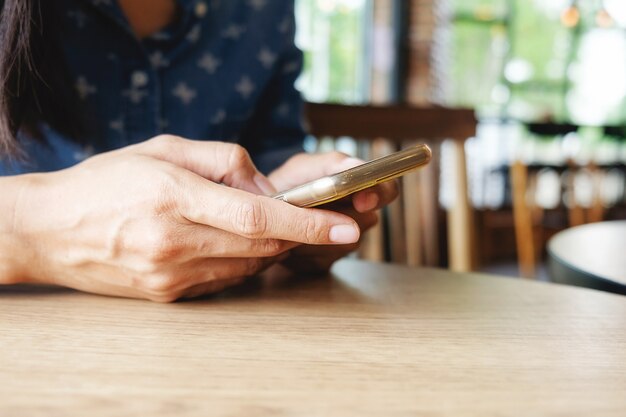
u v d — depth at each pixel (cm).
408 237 120
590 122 480
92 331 36
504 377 29
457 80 432
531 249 187
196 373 28
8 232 43
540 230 332
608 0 489
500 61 445
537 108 480
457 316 42
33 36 52
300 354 32
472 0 425
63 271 45
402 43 332
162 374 28
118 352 32
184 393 26
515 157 193
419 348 34
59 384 26
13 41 48
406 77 336
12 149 56
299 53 95
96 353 31
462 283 56
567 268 64
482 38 434
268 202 39
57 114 67
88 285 45
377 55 336
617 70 502
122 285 44
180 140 46
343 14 341
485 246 382
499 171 422
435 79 343
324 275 59
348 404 25
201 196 39
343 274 60
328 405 25
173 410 24
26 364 29
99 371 28
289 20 92
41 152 70
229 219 38
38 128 67
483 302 47
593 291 52
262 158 85
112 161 43
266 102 93
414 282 56
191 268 43
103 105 75
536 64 470
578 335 37
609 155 471
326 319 41
